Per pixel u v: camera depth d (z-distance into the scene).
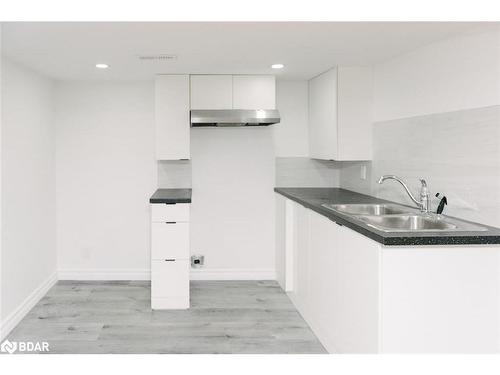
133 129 5.11
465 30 2.85
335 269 3.11
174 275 4.27
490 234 2.39
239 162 5.20
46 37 3.08
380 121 4.15
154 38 3.12
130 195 5.15
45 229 4.73
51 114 4.91
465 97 2.88
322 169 5.27
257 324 3.90
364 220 3.06
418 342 2.41
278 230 5.07
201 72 4.51
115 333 3.70
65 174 5.09
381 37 3.10
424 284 2.40
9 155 3.80
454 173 3.00
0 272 3.61
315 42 3.26
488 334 2.43
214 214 5.21
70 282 5.09
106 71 4.41
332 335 3.20
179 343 3.51
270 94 4.72
